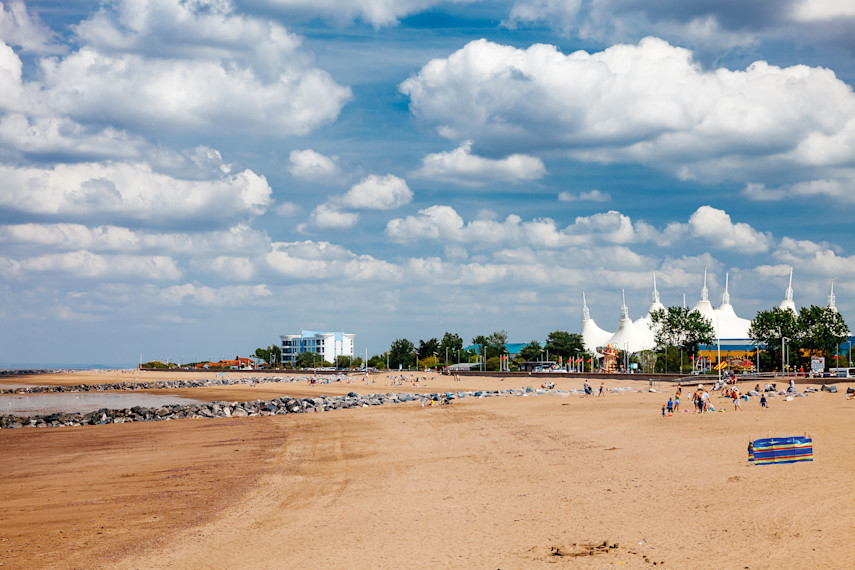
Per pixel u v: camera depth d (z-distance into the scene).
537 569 18.81
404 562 20.41
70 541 25.31
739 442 40.06
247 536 24.94
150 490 35.62
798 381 112.88
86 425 80.50
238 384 196.50
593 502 26.73
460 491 31.02
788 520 21.42
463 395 115.50
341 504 29.73
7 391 177.25
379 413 85.50
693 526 21.88
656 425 53.00
